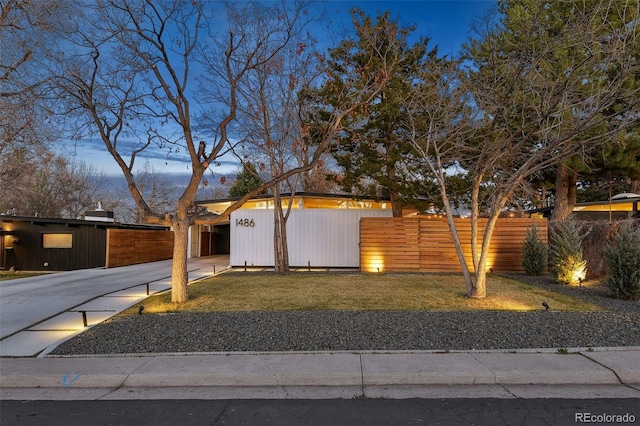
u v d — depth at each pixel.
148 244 22.47
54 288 12.17
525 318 7.17
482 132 11.04
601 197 24.53
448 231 14.79
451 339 6.19
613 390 4.62
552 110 8.85
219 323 7.18
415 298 9.16
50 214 33.34
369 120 14.45
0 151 14.47
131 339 6.49
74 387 4.98
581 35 8.59
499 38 10.21
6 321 8.05
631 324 6.77
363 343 6.09
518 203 18.48
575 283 11.21
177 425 3.85
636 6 8.34
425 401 4.36
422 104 11.35
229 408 4.24
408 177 14.83
